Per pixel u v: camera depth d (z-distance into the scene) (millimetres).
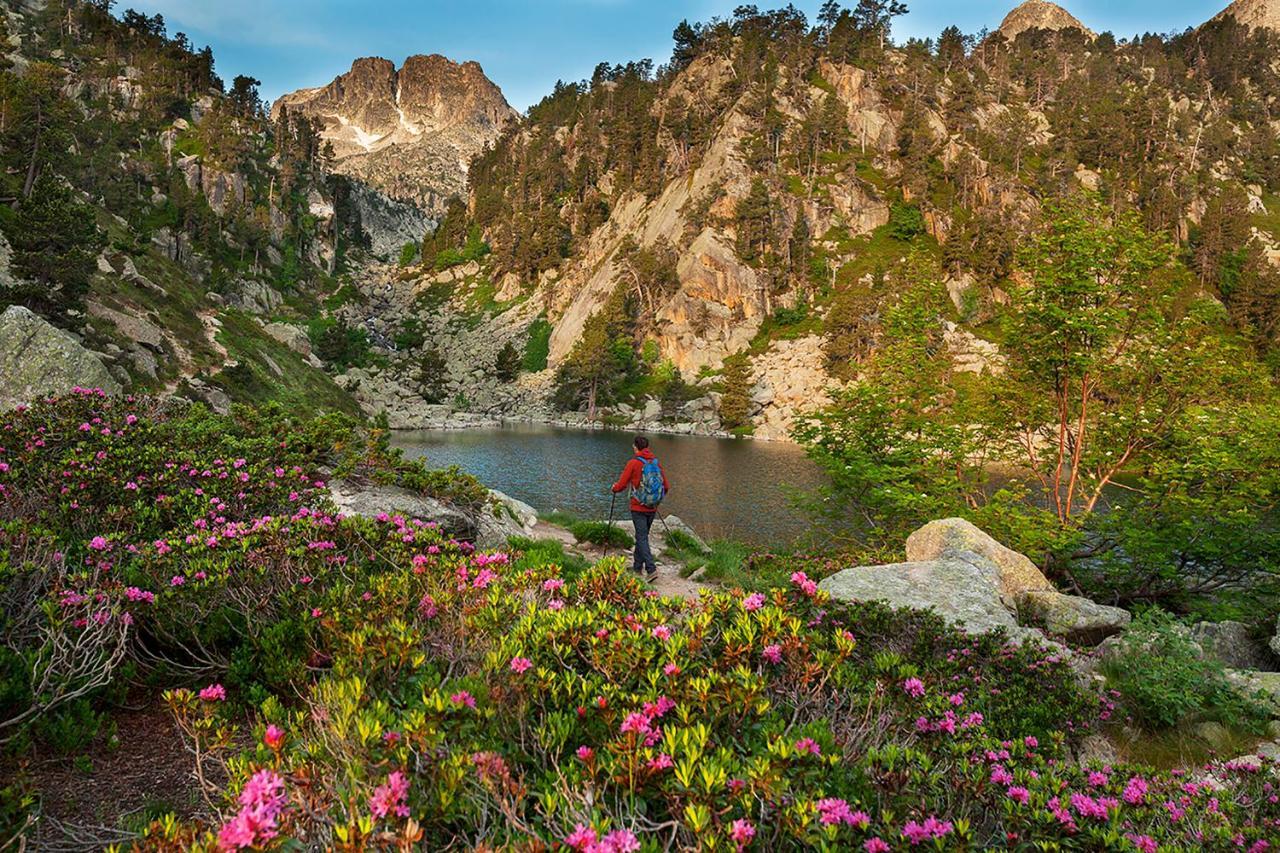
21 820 2967
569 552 12656
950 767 3020
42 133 68625
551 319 127375
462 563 5078
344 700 2623
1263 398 12250
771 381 89875
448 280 154375
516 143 188375
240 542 5406
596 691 2881
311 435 12219
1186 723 5996
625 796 2205
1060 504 13062
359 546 6066
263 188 130000
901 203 114250
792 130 127000
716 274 104250
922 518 13867
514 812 2094
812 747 2430
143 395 12539
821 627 5121
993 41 171500
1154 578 12375
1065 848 2521
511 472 42594
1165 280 12578
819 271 105562
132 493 7496
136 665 4816
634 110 148875
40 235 40688
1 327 14352
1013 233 91000
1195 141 139750
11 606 4582
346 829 1808
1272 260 104000
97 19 141375
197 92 140625
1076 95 147500
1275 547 11203
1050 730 5020
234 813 2299
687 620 3553
